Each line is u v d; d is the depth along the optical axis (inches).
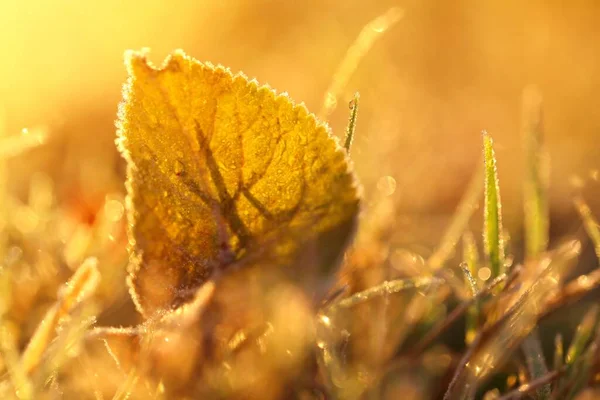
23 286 11.1
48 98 21.0
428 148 17.4
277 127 9.5
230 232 9.5
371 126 15.0
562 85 24.6
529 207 11.6
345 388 10.0
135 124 9.4
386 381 10.7
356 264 11.2
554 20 27.0
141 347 9.6
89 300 10.0
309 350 9.9
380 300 11.0
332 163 9.5
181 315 9.5
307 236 9.6
